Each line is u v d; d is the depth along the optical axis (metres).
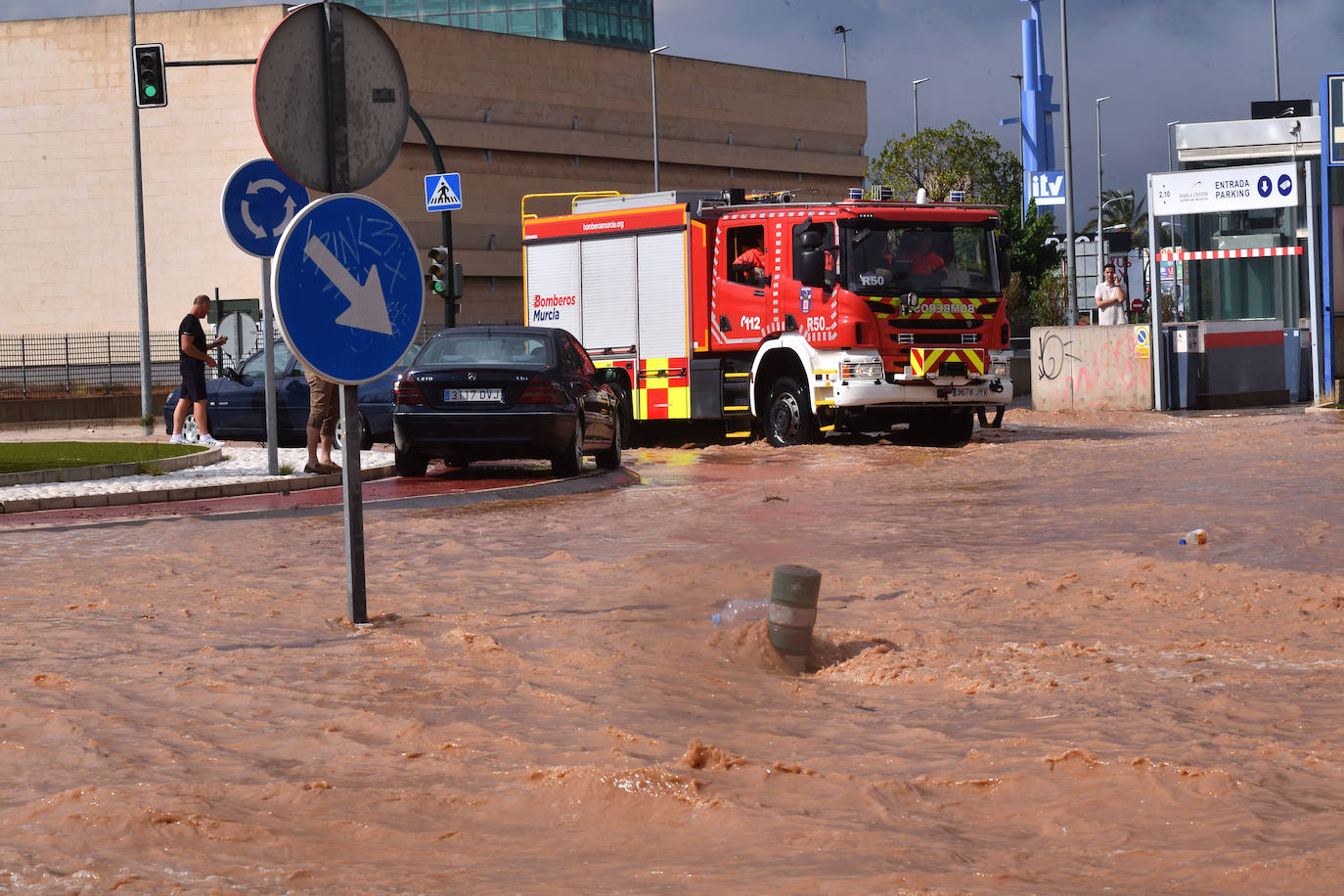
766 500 16.64
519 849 4.67
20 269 70.75
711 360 27.12
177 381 63.06
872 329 24.81
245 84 69.44
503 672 7.42
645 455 25.55
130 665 7.70
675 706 6.64
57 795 5.20
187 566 11.87
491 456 20.41
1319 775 5.32
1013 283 70.31
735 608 8.45
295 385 26.30
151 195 70.12
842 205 25.02
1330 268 32.97
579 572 10.98
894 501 16.45
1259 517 13.83
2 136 70.69
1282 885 4.11
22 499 16.94
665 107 89.38
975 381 25.44
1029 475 19.28
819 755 5.76
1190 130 40.44
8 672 7.55
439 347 21.30
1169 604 9.22
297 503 17.55
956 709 6.55
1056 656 7.64
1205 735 5.91
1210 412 34.16
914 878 4.18
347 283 9.12
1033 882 4.18
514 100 80.69
